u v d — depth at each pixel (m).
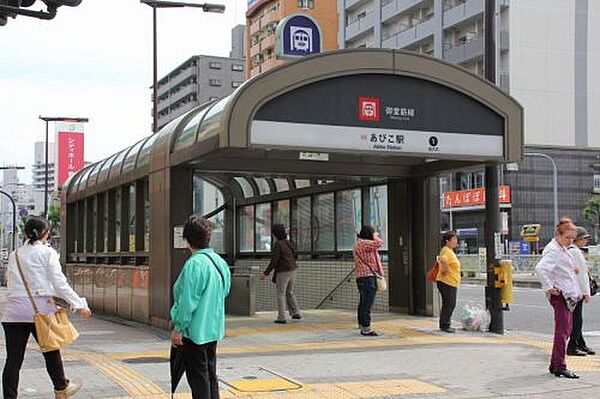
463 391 7.69
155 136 14.59
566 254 8.64
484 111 12.25
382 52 11.42
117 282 16.25
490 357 9.84
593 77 56.66
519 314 17.19
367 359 9.59
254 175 14.66
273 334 12.01
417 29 60.78
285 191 18.03
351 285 16.22
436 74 11.80
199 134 11.72
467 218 59.00
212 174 15.16
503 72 54.50
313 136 11.05
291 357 9.72
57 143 46.22
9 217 71.25
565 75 55.75
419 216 14.63
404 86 11.72
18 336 6.59
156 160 13.64
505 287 12.49
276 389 7.63
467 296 23.95
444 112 11.96
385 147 11.52
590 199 55.47
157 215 13.48
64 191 22.52
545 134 55.25
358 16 71.44
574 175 56.00
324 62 11.05
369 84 11.48
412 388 7.79
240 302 15.30
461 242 59.44
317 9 80.50
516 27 54.50
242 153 12.45
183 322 5.83
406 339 11.48
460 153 12.02
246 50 94.56
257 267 18.12
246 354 9.97
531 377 8.48
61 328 6.62
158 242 13.40
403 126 11.66
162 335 12.24
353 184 16.22
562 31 55.75
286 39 12.98
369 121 11.44
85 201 20.62
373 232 12.09
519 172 54.53
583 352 10.23
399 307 15.09
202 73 115.25
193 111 13.31
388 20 65.62
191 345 5.92
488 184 12.72
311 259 17.81
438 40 58.41
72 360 9.42
